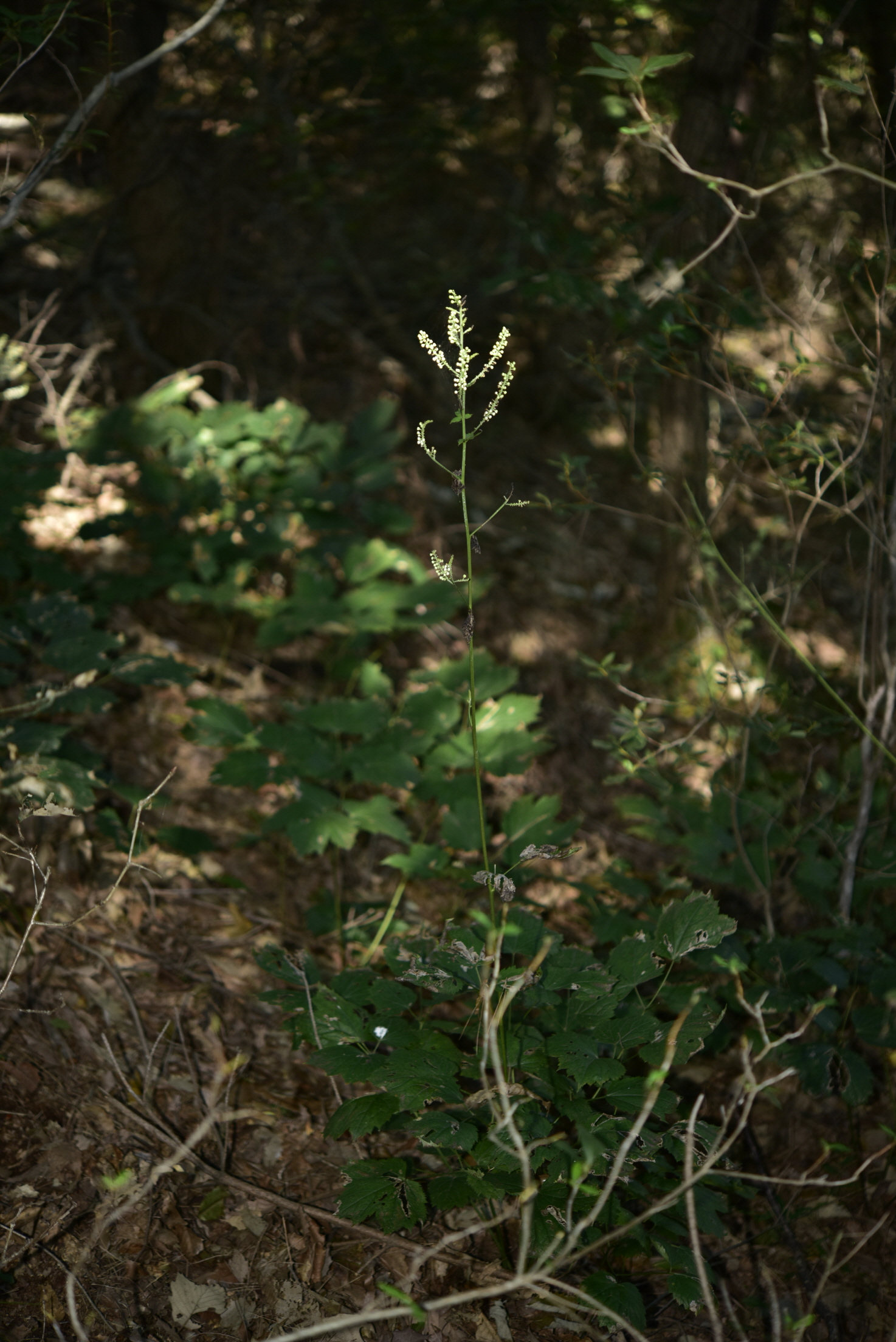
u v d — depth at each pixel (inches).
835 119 171.9
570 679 198.2
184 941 126.0
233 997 119.9
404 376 262.5
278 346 267.3
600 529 250.7
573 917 145.3
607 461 276.7
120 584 167.5
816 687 169.6
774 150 176.7
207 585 170.9
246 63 218.5
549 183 251.4
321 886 144.2
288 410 184.1
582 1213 84.7
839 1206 102.5
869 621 149.2
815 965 110.3
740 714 158.1
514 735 140.5
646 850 164.7
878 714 128.4
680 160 110.5
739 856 132.2
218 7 103.4
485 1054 77.9
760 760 169.8
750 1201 104.1
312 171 217.5
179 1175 95.3
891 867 126.5
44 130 207.5
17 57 104.7
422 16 200.4
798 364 123.4
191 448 175.3
